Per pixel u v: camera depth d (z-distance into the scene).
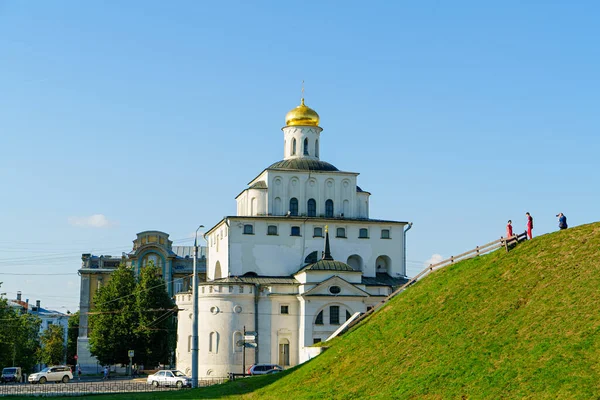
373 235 121.25
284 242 117.62
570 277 48.94
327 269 109.56
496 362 43.34
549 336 43.09
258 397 58.66
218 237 124.25
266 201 120.25
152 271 134.50
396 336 56.50
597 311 43.22
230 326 108.19
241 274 115.50
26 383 111.56
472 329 49.53
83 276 174.38
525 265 54.62
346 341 63.22
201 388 70.81
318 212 121.94
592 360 38.75
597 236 52.97
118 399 65.19
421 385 44.88
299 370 62.50
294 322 110.31
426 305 58.97
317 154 128.00
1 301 133.62
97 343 129.25
